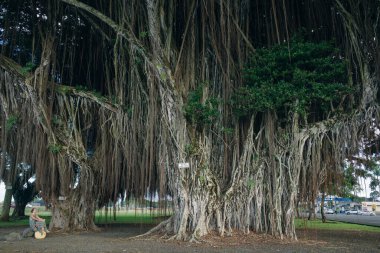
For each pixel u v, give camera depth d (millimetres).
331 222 27875
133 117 14047
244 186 12875
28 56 17422
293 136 12539
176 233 12164
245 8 13570
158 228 13023
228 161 13305
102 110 15578
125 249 10086
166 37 12953
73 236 13945
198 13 13711
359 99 12820
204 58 13383
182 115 12531
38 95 14844
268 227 12719
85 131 16594
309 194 12867
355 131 12852
